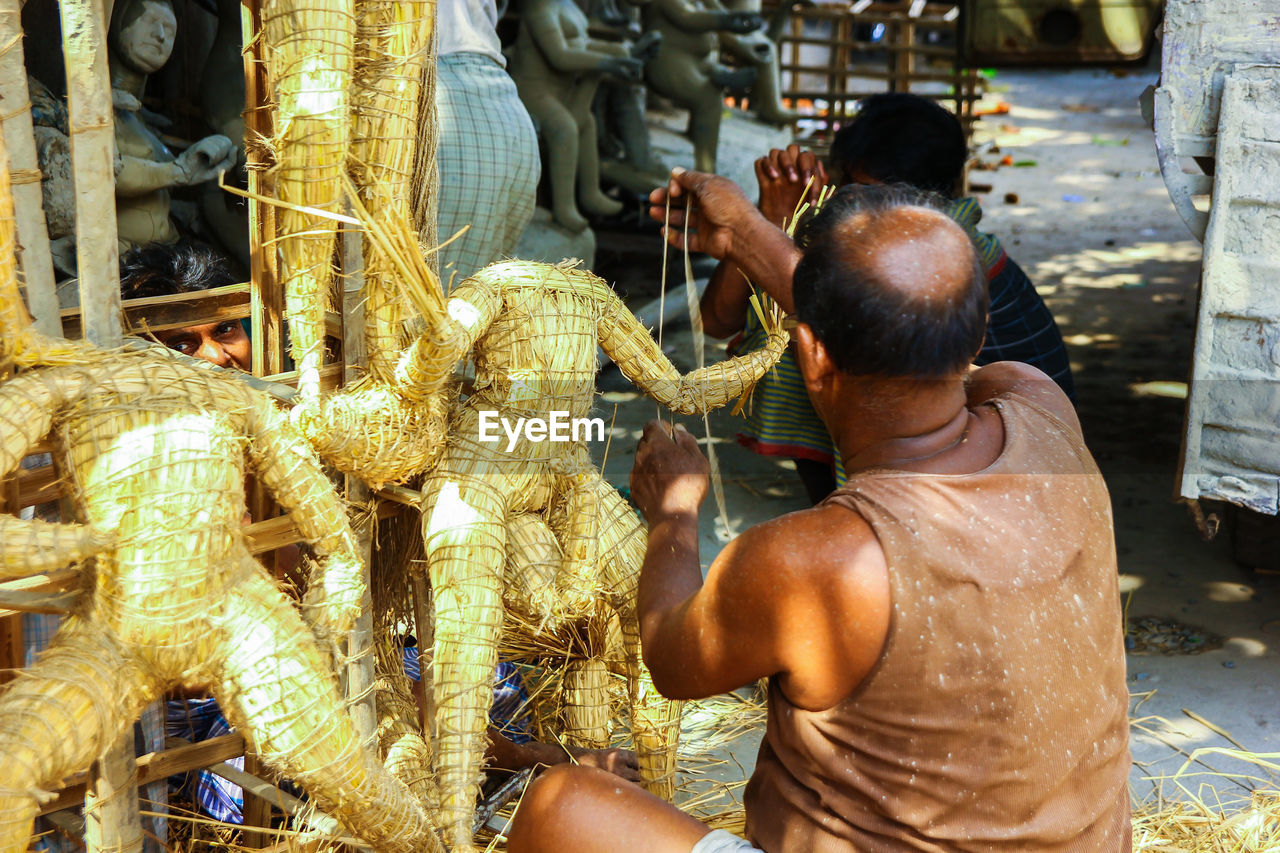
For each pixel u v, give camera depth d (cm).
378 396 181
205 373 163
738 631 145
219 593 158
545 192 645
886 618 137
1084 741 145
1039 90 1345
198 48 420
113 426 151
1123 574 360
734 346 295
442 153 370
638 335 223
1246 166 273
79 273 159
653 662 164
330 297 189
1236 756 272
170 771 183
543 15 555
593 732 233
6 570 139
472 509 197
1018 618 138
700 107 687
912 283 140
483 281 207
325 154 162
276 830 196
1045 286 671
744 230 199
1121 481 425
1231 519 370
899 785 142
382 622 228
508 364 206
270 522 180
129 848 171
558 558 209
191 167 336
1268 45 270
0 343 151
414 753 212
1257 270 277
